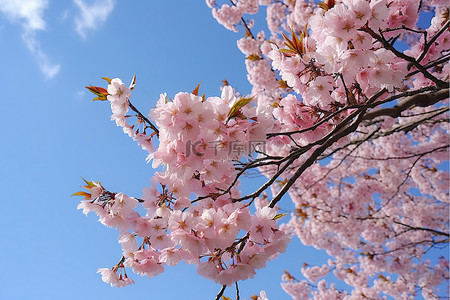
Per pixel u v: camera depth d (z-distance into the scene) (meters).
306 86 2.14
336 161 7.79
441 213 7.75
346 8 1.82
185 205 2.14
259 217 2.01
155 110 1.69
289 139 2.35
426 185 7.75
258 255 1.96
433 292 7.68
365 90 2.19
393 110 3.30
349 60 1.91
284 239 2.00
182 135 1.63
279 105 2.33
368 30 1.83
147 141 2.19
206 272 1.95
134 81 2.17
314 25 1.99
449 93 3.12
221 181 2.21
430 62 2.29
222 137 1.69
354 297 8.16
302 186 7.61
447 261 7.76
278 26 7.47
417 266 7.72
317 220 7.40
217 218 1.84
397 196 7.91
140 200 2.14
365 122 4.29
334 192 7.60
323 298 8.45
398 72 2.02
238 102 1.69
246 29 7.26
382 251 7.86
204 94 1.74
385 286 7.98
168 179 2.10
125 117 2.17
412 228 6.40
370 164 7.69
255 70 6.75
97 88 2.18
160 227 2.14
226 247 1.90
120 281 2.32
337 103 2.21
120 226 2.12
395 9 2.18
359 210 7.41
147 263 2.22
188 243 1.85
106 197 2.14
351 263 8.33
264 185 2.37
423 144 7.55
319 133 2.39
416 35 4.96
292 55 2.14
